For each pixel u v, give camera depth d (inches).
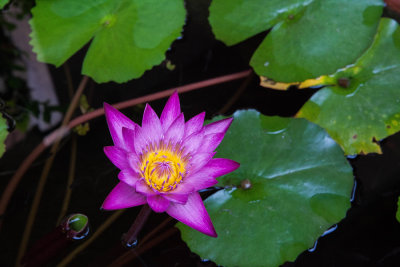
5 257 46.9
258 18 51.0
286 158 47.9
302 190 47.3
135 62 50.2
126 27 50.9
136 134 45.3
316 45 49.9
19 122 50.6
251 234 46.5
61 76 52.5
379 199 48.7
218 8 51.8
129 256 47.1
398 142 50.2
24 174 49.1
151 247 47.4
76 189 48.8
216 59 53.3
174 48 53.4
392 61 49.9
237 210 47.0
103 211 48.2
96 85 52.1
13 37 53.4
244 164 47.9
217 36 51.2
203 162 45.5
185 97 51.8
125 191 45.2
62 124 50.8
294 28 50.4
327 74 49.4
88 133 50.6
